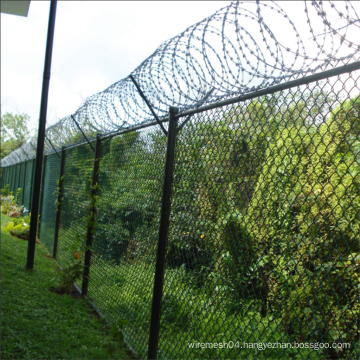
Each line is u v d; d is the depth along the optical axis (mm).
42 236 9344
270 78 1749
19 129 48562
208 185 2352
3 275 5340
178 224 2689
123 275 3777
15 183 18109
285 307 1835
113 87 4062
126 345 3434
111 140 4598
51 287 5273
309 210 1755
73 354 3137
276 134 2119
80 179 6000
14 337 3244
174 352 2609
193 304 2459
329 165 1978
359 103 1739
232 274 2166
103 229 4578
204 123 2430
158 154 3164
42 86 6320
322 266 1688
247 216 2059
